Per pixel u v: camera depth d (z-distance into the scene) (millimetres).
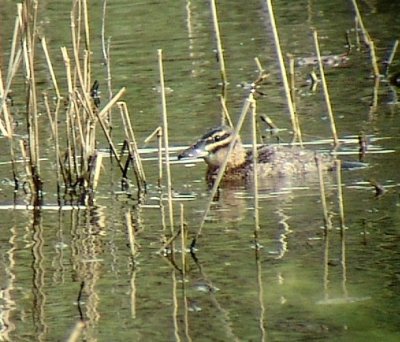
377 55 22297
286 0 27828
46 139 17328
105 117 16375
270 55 22328
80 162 15531
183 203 14422
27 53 15156
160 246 12812
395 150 16016
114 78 20938
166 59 22266
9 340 10477
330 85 20156
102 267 12281
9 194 15117
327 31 24469
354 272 11812
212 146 15672
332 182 15016
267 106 18688
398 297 11117
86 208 14398
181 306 11156
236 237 12992
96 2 27438
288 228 13242
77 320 10898
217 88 19953
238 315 10898
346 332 10352
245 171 15531
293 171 15438
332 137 16781
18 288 11773
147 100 19312
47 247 12992
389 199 14062
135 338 10430
